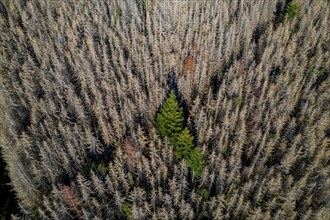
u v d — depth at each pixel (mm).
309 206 47062
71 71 69562
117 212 45062
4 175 55719
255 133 53844
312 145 50500
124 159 48844
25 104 58188
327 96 62094
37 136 53344
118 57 71438
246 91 62219
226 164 49344
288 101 58719
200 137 51938
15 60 68875
